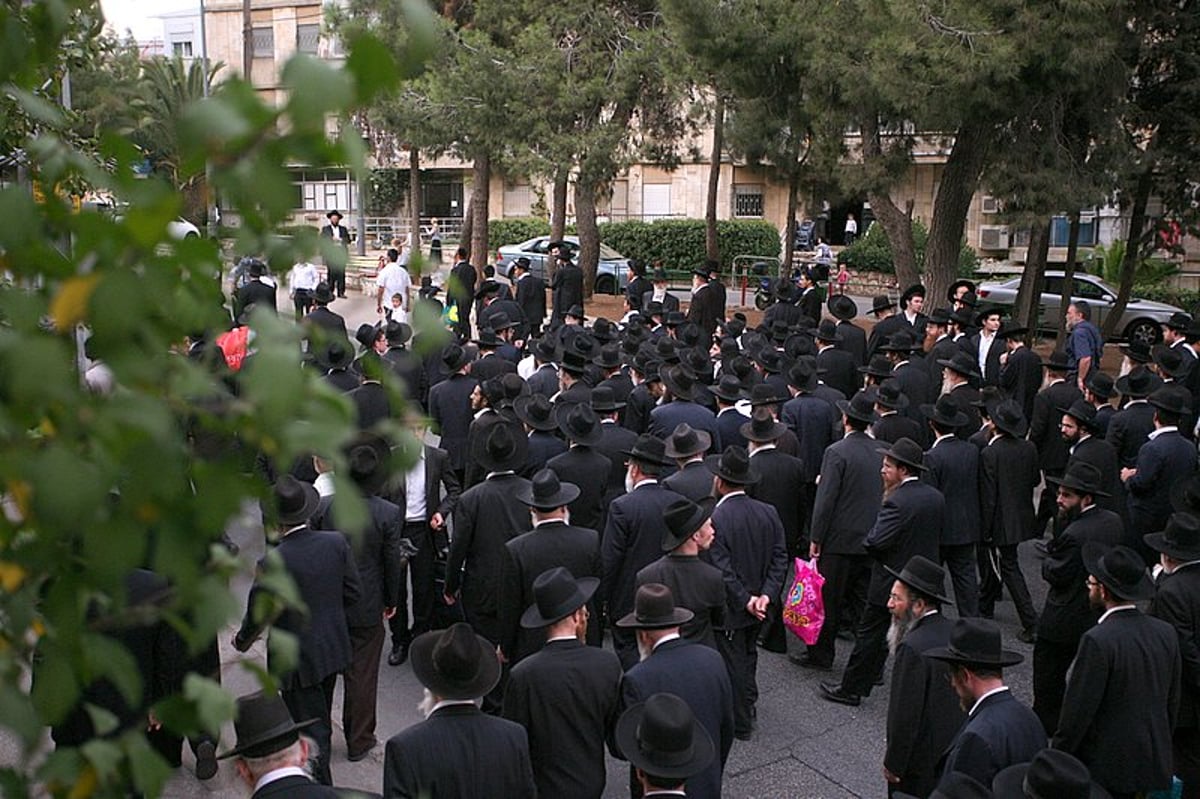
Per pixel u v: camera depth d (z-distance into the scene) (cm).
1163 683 511
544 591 485
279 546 576
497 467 702
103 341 129
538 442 853
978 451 848
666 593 500
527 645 626
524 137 2061
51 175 148
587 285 2750
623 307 2634
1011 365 1226
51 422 132
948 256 1759
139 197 131
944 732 523
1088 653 504
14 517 138
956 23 1337
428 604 801
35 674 143
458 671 418
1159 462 858
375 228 4528
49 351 123
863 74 1465
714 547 666
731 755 676
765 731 710
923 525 712
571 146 2009
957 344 1243
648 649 505
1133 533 877
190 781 612
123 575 134
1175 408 865
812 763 667
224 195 130
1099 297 2527
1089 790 364
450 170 4731
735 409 959
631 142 2308
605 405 868
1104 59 1367
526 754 425
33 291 135
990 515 842
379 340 1037
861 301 3350
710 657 501
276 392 127
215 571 147
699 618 591
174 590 146
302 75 122
